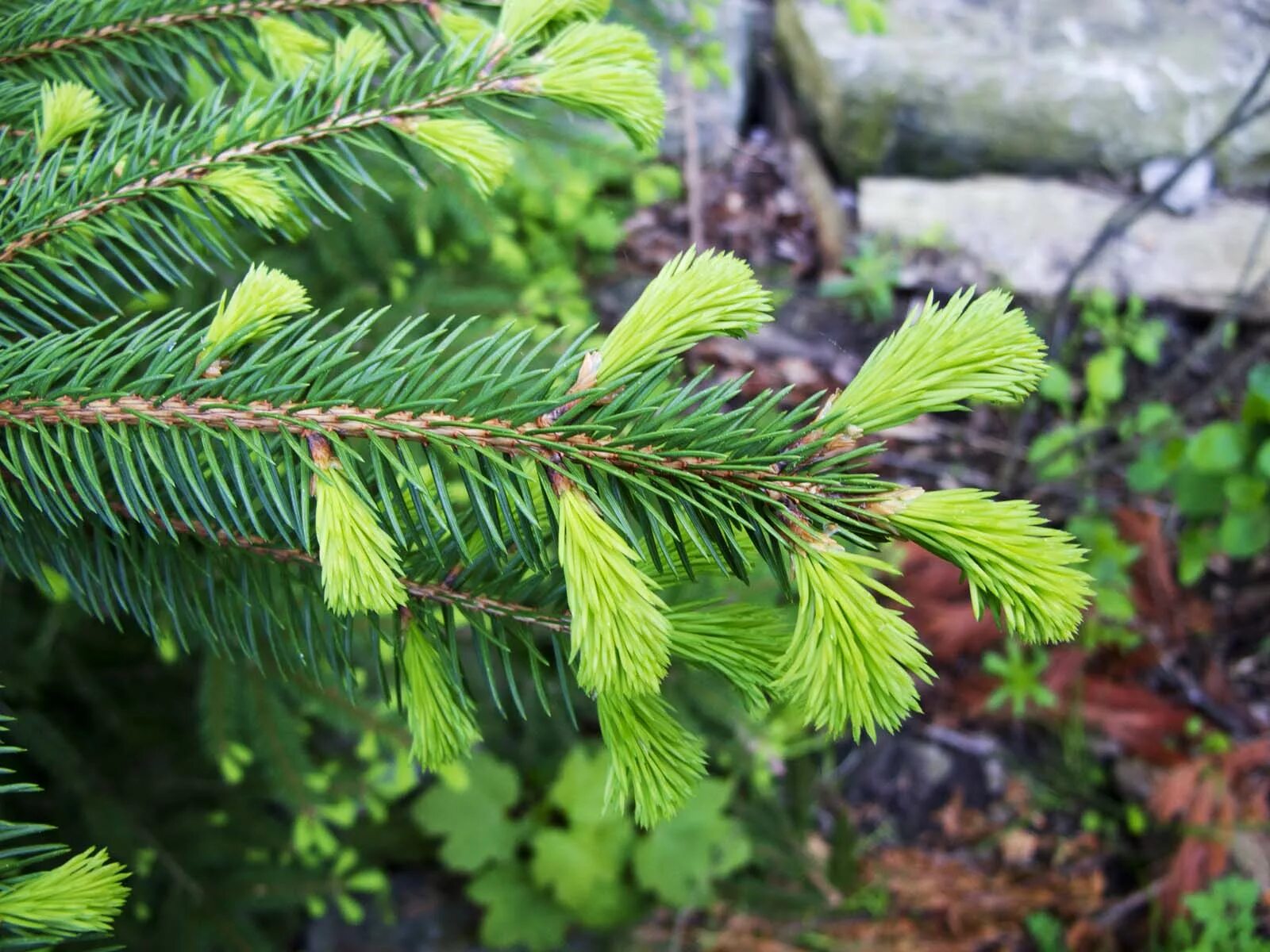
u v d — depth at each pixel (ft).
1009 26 4.35
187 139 0.93
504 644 0.80
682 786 0.74
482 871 2.76
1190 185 4.19
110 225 0.90
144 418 0.76
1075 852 3.06
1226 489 2.67
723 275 0.72
